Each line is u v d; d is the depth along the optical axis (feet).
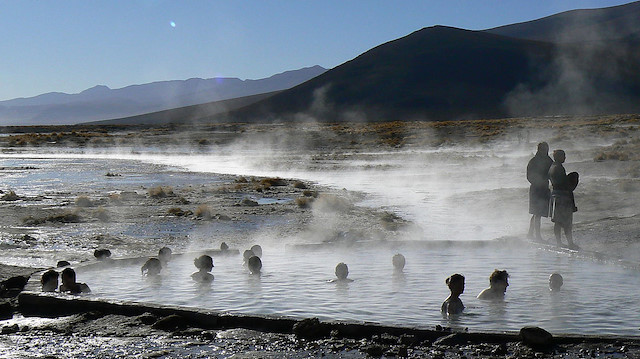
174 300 28.66
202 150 217.97
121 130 368.68
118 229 57.88
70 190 97.35
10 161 170.91
